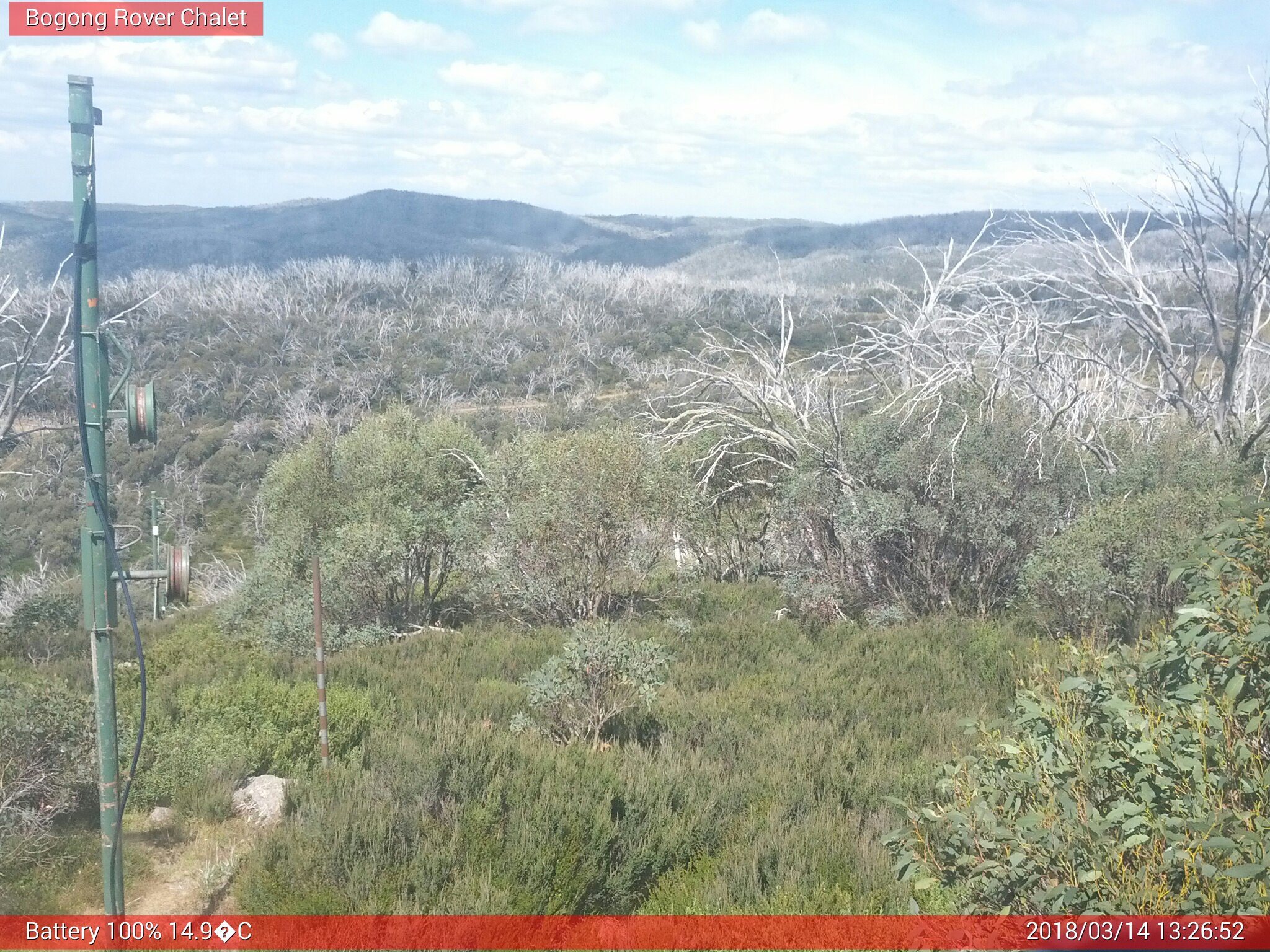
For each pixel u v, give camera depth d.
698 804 6.69
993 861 4.33
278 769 7.80
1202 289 15.21
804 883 5.64
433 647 14.06
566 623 15.99
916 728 9.58
